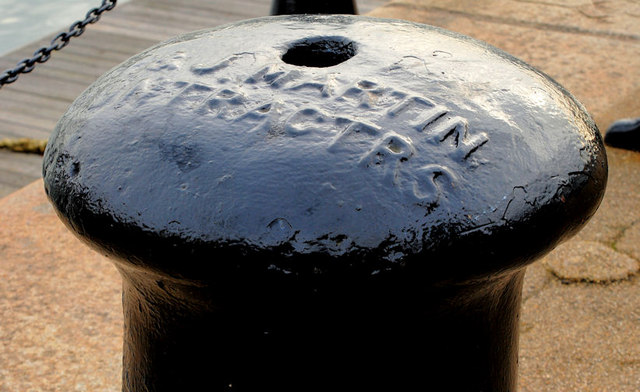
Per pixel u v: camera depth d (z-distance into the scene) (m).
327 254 0.89
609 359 2.04
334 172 0.93
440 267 0.92
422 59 1.16
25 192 2.81
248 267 0.92
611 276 2.37
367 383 1.06
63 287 2.30
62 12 6.27
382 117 1.00
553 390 1.95
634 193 2.81
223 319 1.03
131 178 0.99
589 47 3.96
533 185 0.98
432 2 4.61
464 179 0.94
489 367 1.17
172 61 1.20
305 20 1.37
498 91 1.09
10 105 4.70
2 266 2.38
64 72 5.08
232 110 1.04
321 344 1.03
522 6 4.53
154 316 1.14
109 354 2.06
